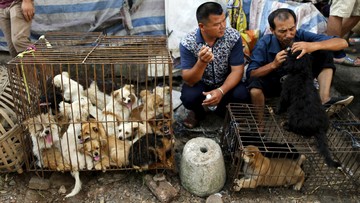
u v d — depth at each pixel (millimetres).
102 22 4004
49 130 2467
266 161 2428
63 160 2529
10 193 2545
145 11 4004
